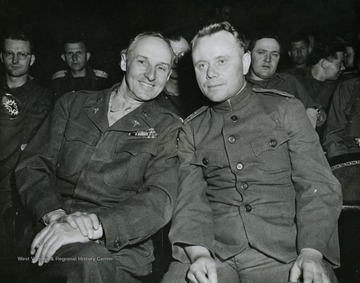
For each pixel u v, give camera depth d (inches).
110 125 89.4
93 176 85.4
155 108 92.0
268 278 77.2
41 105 152.7
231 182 81.7
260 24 178.1
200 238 78.2
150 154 86.4
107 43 206.1
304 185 78.4
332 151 156.7
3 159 115.3
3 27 155.6
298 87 158.7
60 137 90.3
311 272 69.3
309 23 185.5
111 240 76.6
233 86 83.0
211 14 197.6
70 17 197.8
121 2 206.4
